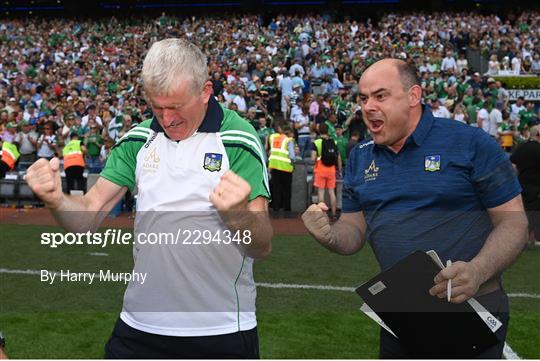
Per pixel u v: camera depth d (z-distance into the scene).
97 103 18.36
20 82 24.86
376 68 2.50
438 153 2.52
